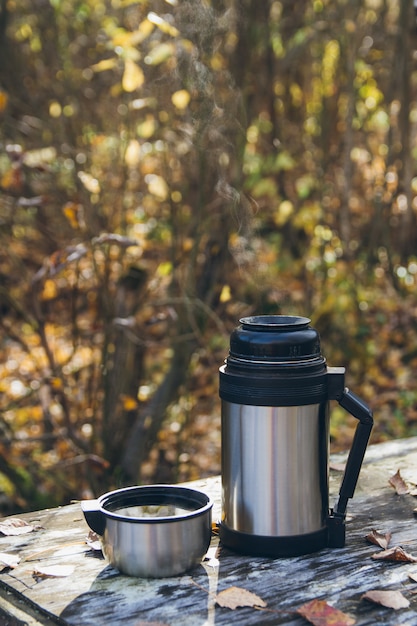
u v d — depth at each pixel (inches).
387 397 222.1
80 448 158.1
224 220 170.7
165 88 171.8
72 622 57.6
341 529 69.3
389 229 291.9
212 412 207.3
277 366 66.9
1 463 156.3
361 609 59.2
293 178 294.7
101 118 214.1
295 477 67.5
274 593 61.5
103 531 65.5
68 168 181.0
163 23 144.6
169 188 169.6
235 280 228.4
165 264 168.9
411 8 277.9
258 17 230.1
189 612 58.8
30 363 208.5
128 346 158.2
